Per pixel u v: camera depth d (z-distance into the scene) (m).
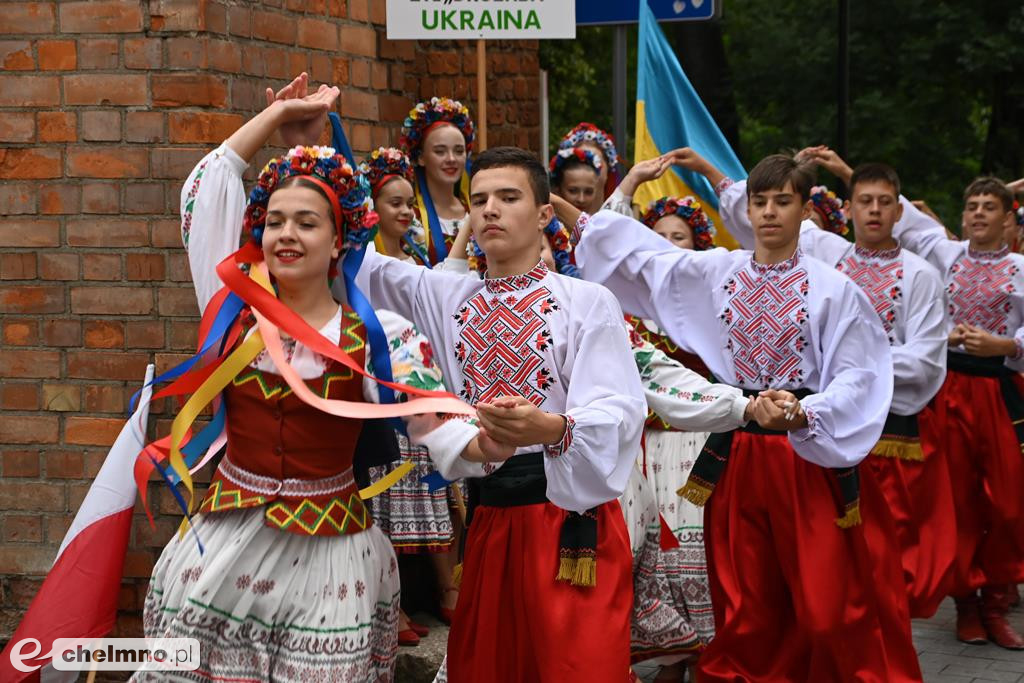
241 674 3.74
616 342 3.96
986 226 6.98
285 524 3.71
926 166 18.38
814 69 17.89
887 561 5.05
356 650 3.75
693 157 6.02
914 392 6.13
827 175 17.84
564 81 14.69
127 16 5.17
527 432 3.61
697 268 5.11
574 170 6.23
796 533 4.81
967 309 7.04
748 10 18.80
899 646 5.05
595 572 3.92
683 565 5.71
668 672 5.46
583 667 3.86
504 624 4.02
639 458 5.68
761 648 4.96
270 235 3.74
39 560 5.43
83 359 5.35
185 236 4.12
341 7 5.94
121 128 5.23
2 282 5.38
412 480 5.67
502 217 3.98
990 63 16.64
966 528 6.64
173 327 5.27
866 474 5.06
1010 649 6.42
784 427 4.60
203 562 3.76
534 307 4.03
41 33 5.25
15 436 5.43
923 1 17.23
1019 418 6.71
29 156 5.30
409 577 6.12
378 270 4.24
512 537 3.99
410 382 3.80
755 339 4.98
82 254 5.31
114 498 4.25
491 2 5.88
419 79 7.67
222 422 3.93
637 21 7.28
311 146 4.14
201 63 5.15
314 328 3.78
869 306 4.94
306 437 3.75
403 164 5.94
